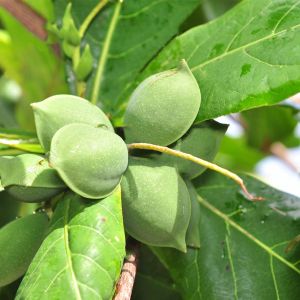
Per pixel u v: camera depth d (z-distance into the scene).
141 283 0.43
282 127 0.59
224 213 0.39
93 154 0.29
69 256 0.29
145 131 0.32
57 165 0.29
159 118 0.32
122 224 0.30
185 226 0.32
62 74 0.54
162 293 0.43
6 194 0.48
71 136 0.29
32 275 0.29
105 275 0.29
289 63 0.32
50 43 0.46
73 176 0.29
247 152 0.65
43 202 0.34
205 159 0.34
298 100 0.47
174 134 0.32
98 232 0.30
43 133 0.31
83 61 0.40
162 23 0.41
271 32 0.33
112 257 0.29
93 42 0.41
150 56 0.40
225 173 0.30
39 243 0.33
